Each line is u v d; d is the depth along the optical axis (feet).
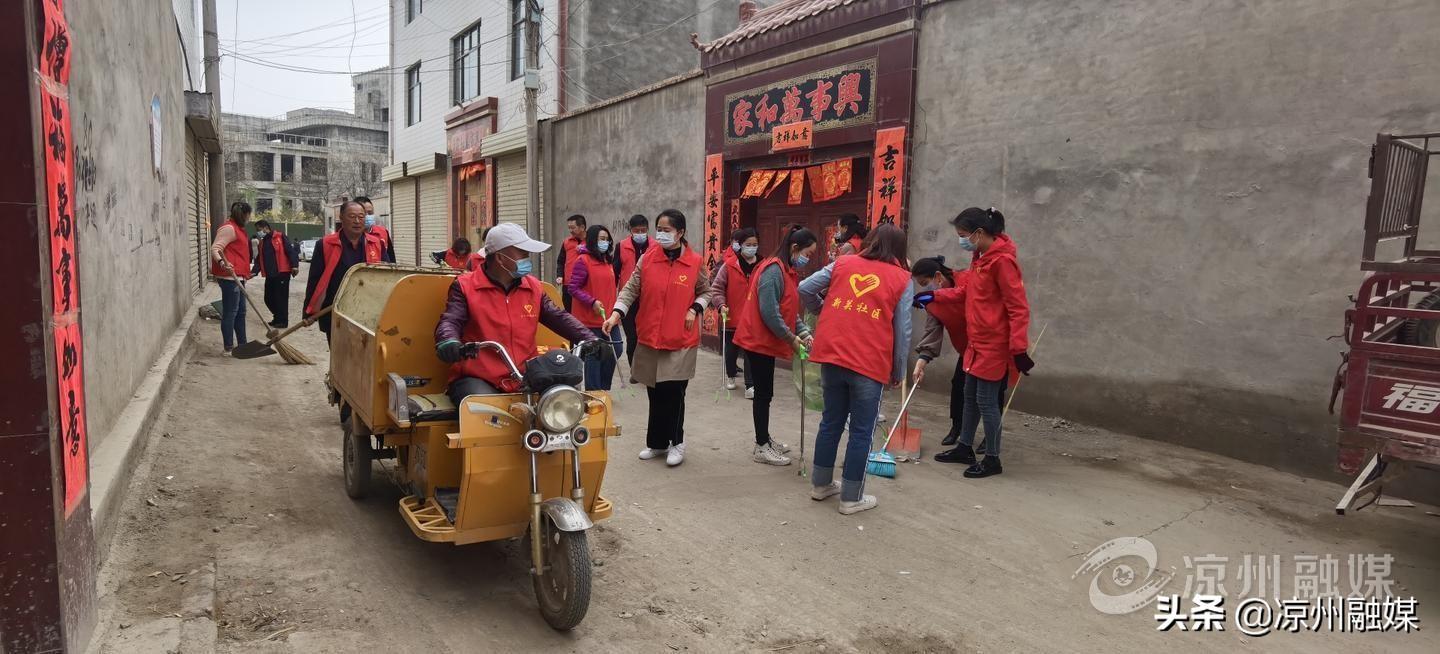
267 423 21.26
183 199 36.78
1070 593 12.65
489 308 12.74
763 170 32.91
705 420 23.47
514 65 57.72
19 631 8.66
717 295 20.35
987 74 24.13
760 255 34.76
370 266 17.52
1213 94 19.33
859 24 27.86
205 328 37.42
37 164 8.45
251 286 65.92
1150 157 20.54
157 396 20.24
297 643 10.39
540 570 11.01
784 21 30.86
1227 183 19.20
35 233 8.45
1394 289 13.80
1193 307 19.95
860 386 15.43
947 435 21.08
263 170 205.26
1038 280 23.20
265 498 15.60
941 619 11.77
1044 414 23.31
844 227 22.48
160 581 11.78
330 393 17.75
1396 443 11.74
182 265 35.76
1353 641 11.34
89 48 15.15
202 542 13.32
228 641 10.33
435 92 71.05
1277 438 18.63
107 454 14.67
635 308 25.99
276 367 28.94
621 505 16.07
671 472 18.33
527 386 11.20
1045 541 14.58
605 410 11.98
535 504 11.04
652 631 11.21
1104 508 16.20
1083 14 21.71
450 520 11.69
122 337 17.94
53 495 8.71
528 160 50.19
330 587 12.05
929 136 25.95
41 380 8.57
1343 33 17.30
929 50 25.80
